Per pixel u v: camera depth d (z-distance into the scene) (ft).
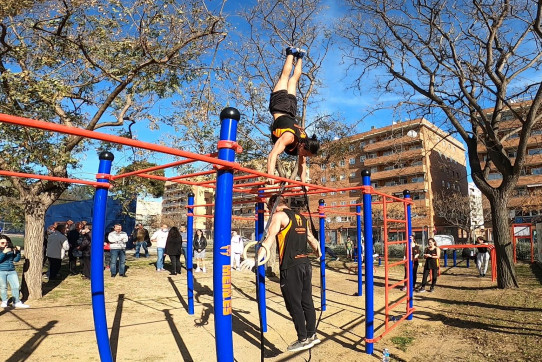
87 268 37.55
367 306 18.06
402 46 42.06
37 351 16.81
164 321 22.90
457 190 150.10
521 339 19.66
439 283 40.34
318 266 56.95
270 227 13.61
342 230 159.63
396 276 46.01
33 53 30.58
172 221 157.38
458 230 146.10
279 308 27.50
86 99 34.19
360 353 17.94
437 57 38.91
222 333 8.75
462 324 23.16
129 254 67.51
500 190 37.45
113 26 29.14
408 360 17.02
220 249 8.87
